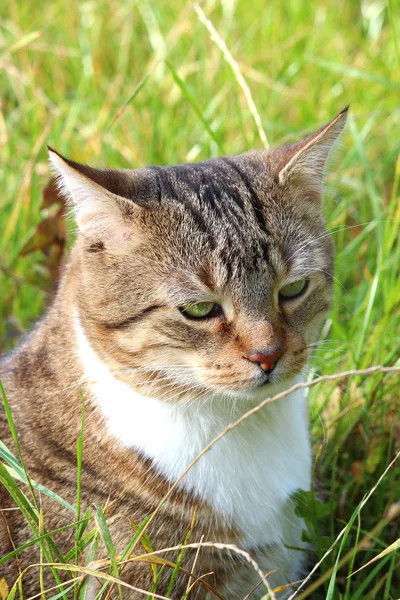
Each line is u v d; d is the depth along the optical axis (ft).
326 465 2.43
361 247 2.82
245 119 3.07
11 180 2.98
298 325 2.14
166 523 2.12
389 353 2.52
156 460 2.11
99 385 2.12
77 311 2.15
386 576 2.17
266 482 2.17
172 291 2.09
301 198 2.17
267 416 2.16
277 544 2.21
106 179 2.11
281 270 2.11
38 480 2.15
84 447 2.12
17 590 2.14
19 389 2.21
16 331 2.68
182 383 2.11
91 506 2.06
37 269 2.68
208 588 2.06
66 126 3.09
